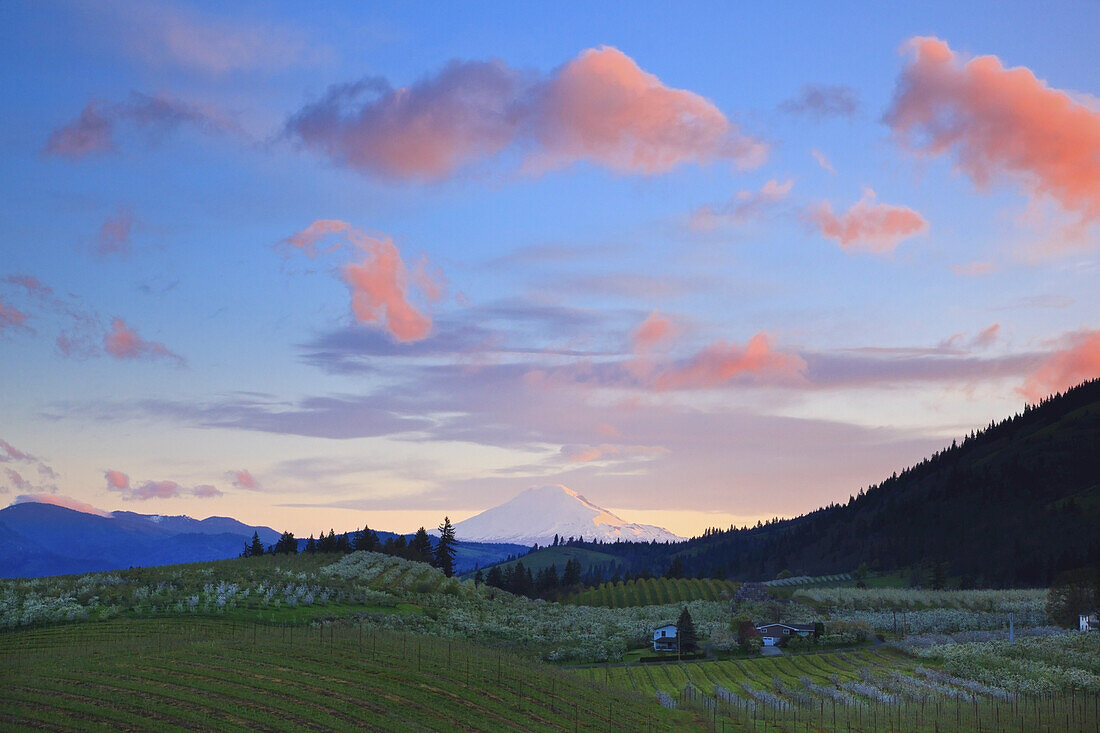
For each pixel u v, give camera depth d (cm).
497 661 9238
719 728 8131
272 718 6312
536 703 7856
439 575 17750
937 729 8425
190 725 5978
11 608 9975
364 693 7244
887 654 13312
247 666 7675
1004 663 11688
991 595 19162
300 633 9531
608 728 7469
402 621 11769
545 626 13900
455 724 6862
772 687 10750
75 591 11162
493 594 17488
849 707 9431
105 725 5803
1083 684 10381
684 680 11069
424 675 8094
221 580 12950
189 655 7919
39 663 7419
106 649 8125
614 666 11938
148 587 11750
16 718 5791
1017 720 8831
